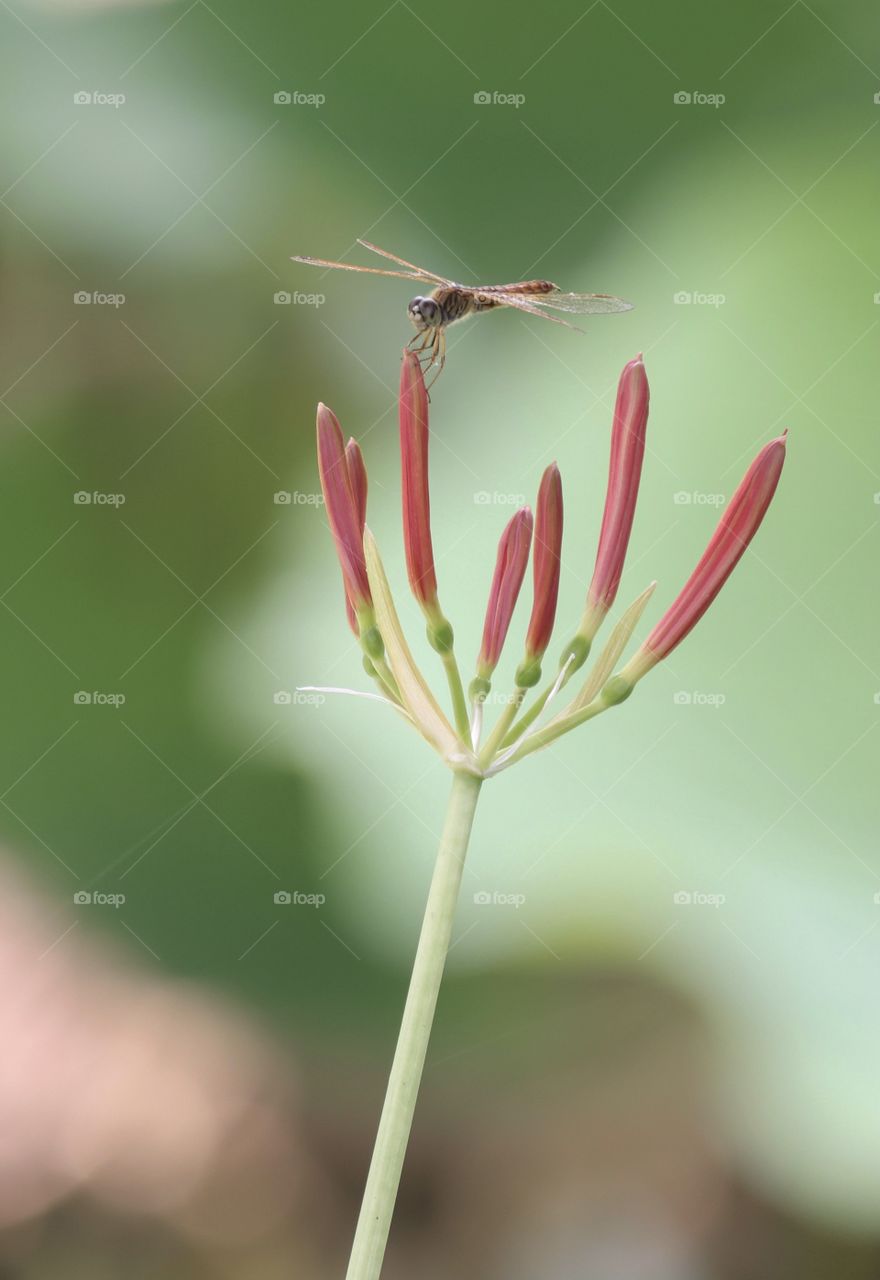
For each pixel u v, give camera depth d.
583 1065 1.30
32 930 1.49
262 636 1.46
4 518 1.66
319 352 1.77
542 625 0.82
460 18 1.86
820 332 1.51
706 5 1.79
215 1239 1.41
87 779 1.53
